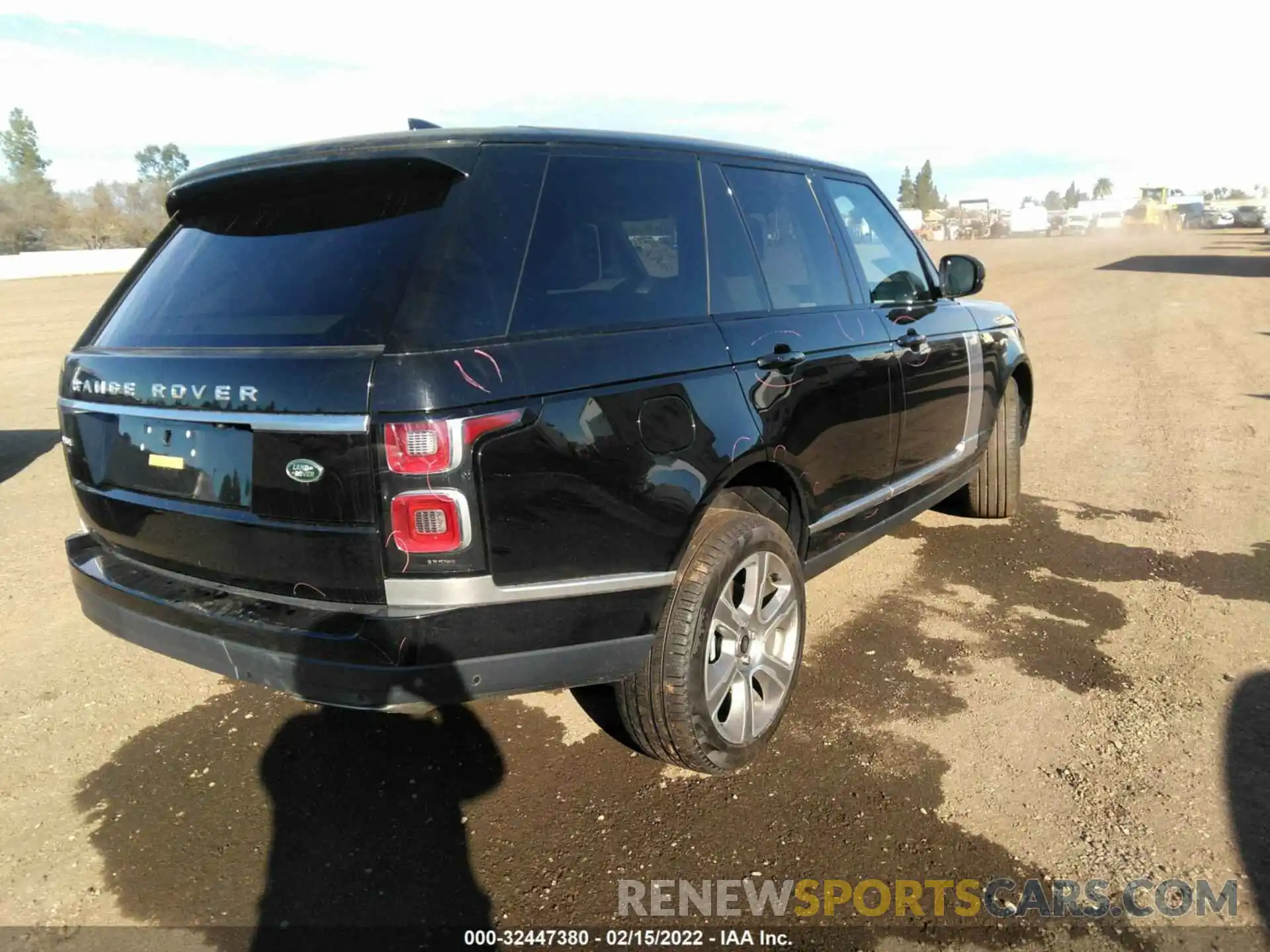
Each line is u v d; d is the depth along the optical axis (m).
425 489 2.15
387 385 2.13
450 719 3.35
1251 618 3.96
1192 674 3.49
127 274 3.02
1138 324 14.30
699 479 2.63
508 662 2.35
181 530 2.54
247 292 2.52
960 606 4.18
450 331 2.23
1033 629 3.93
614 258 2.68
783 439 2.97
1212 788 2.80
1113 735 3.10
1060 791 2.82
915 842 2.62
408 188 2.46
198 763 3.10
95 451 2.77
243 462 2.35
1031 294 20.20
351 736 3.24
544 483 2.29
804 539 3.27
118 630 2.70
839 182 3.90
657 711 2.68
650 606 2.57
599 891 2.46
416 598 2.20
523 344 2.33
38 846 2.69
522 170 2.52
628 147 2.84
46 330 19.16
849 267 3.70
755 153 3.39
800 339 3.15
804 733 3.17
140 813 2.83
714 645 2.80
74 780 3.01
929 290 4.36
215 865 2.60
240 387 2.30
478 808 2.83
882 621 4.04
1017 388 5.17
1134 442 7.07
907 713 3.28
